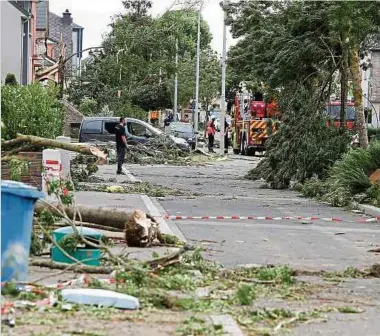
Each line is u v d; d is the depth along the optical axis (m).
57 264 11.56
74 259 11.44
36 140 15.12
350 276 12.80
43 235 12.71
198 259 12.87
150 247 14.45
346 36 30.95
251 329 9.02
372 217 22.30
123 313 9.34
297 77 33.97
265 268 12.53
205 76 84.75
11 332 8.23
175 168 41.78
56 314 9.09
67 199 14.67
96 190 26.41
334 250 15.90
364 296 11.23
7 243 10.04
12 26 35.88
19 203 10.06
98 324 8.75
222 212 22.17
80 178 29.75
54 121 23.31
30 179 18.72
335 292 11.43
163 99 80.44
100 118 46.38
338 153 30.86
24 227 10.15
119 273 10.79
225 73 58.62
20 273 10.12
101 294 9.59
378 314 10.16
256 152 63.34
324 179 30.38
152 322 8.97
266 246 16.03
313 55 33.09
